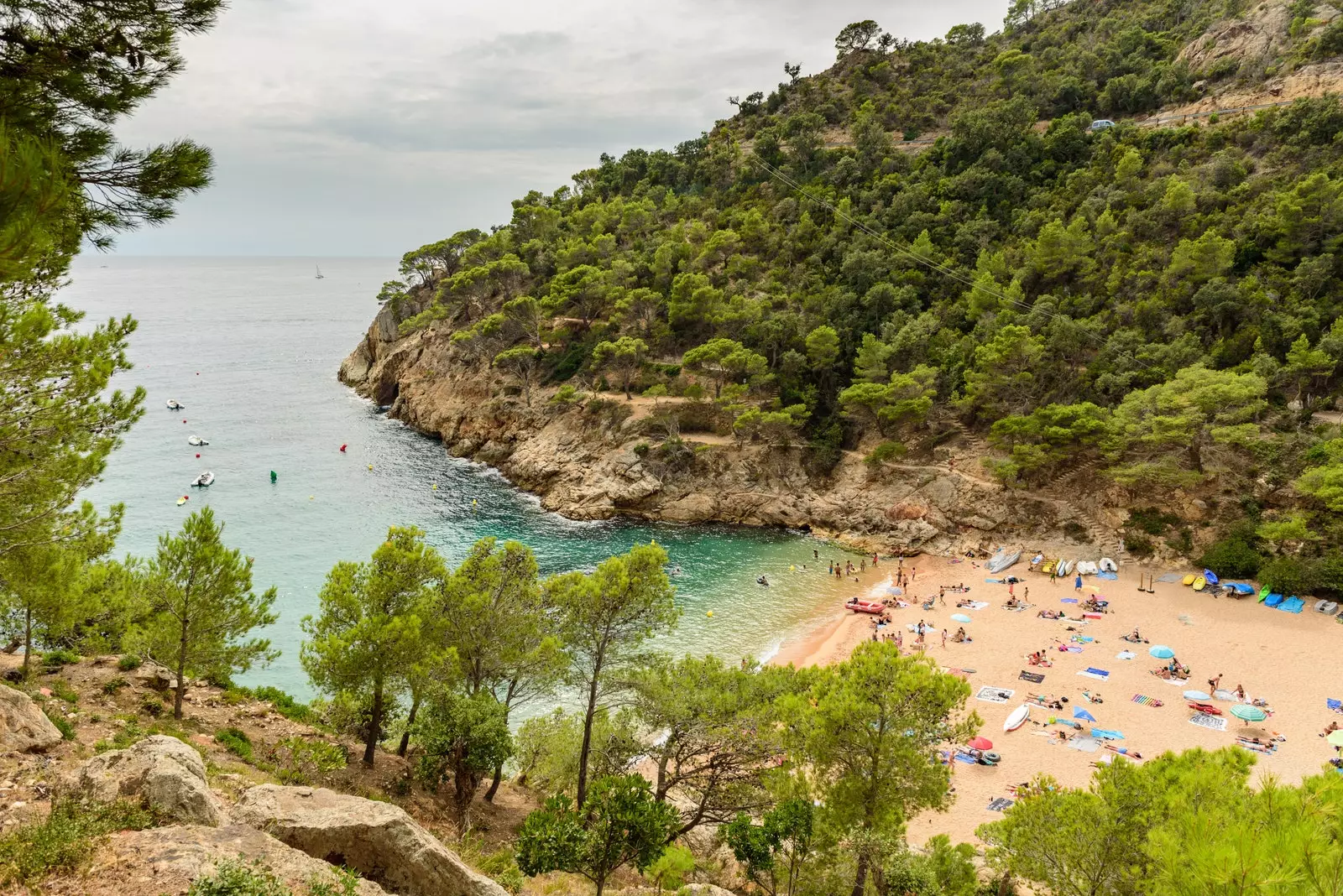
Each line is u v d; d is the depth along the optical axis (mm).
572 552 66438
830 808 20516
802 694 24047
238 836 12516
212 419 110812
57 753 17266
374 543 67125
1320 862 8836
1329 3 101000
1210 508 59500
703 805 24312
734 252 105562
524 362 95312
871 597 59156
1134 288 73812
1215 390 56750
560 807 18625
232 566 25438
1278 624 49906
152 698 25859
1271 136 82750
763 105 158250
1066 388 69375
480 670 27125
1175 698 42406
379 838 14219
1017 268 83188
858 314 86000
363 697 27047
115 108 10492
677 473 77750
